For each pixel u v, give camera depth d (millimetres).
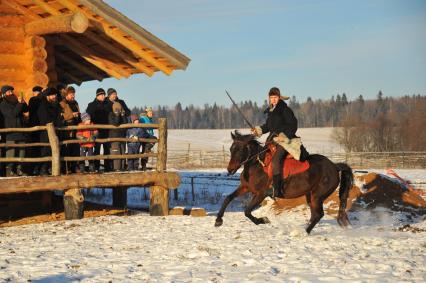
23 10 17734
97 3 16250
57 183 14984
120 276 8891
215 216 16391
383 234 13023
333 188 13188
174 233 13062
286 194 12844
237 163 12867
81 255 10625
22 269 9477
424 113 75812
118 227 14070
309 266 9375
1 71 17609
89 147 16703
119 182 15773
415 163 48906
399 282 8266
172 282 8445
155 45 17172
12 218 16047
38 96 15867
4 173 16312
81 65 21781
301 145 12898
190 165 50438
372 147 80125
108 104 16984
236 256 10242
